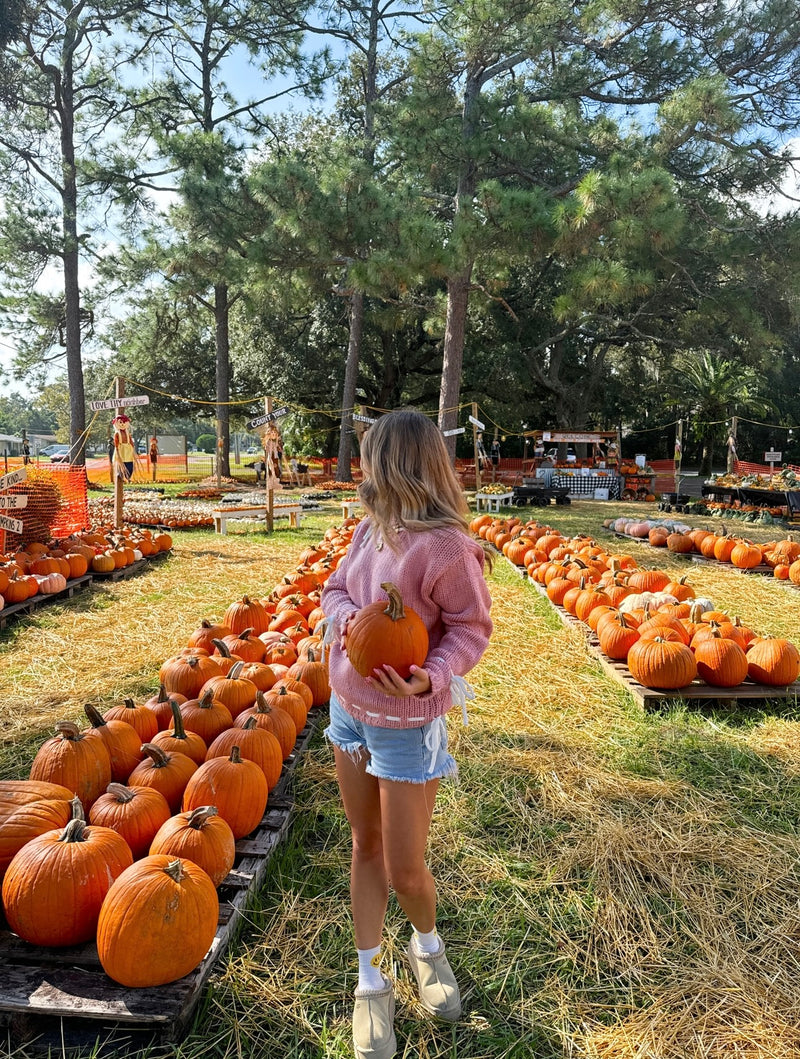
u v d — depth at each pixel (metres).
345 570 2.16
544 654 5.71
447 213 21.47
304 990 2.23
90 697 4.63
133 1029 2.04
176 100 26.22
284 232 17.31
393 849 1.95
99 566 8.54
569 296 14.24
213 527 14.09
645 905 2.65
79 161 23.48
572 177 18.19
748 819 3.24
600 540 12.30
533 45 15.56
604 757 3.88
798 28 16.50
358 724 2.01
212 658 4.32
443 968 2.17
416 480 1.95
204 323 32.47
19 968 2.15
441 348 29.39
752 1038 2.08
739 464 23.38
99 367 35.69
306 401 31.06
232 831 2.77
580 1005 2.20
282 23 25.08
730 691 4.61
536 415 31.28
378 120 23.12
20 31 21.23
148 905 2.03
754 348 20.98
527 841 3.06
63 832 2.31
